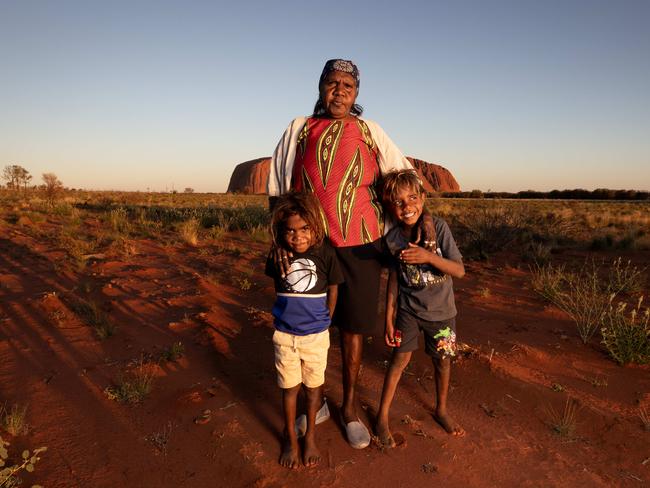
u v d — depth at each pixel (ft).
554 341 14.03
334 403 10.43
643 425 9.57
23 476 7.99
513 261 28.86
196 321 15.42
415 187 8.60
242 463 8.34
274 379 11.59
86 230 40.52
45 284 20.38
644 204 159.12
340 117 9.14
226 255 28.55
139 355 12.86
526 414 10.07
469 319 16.20
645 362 12.25
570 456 8.71
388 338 9.20
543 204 150.51
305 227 7.88
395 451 8.73
